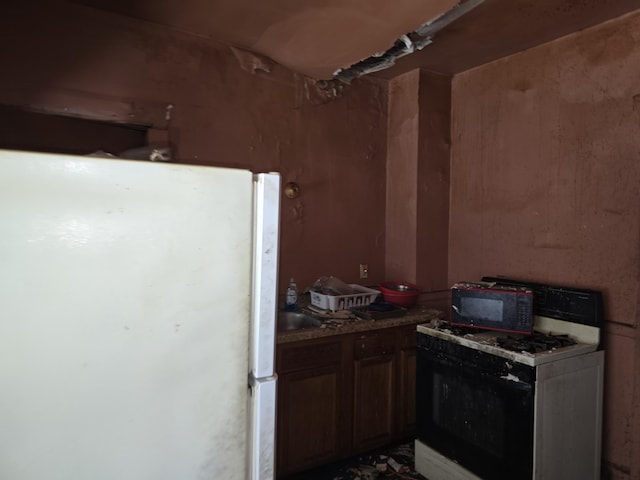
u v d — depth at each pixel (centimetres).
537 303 226
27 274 71
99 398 78
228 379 91
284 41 232
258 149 259
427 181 292
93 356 77
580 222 224
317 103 281
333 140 288
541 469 177
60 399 75
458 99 295
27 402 72
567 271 230
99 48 208
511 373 182
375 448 244
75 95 203
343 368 231
